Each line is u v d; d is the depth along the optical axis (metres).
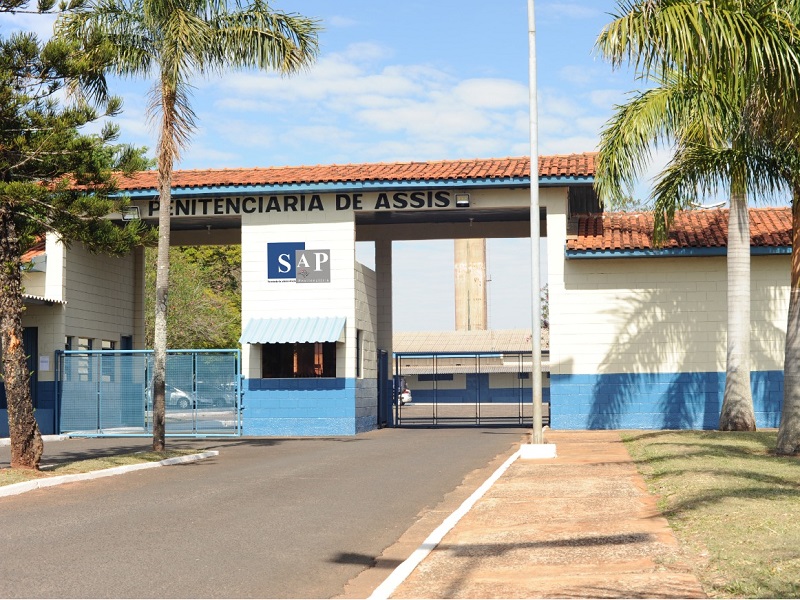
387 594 7.64
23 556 9.62
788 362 17.77
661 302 28.38
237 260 71.75
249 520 12.06
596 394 28.44
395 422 34.81
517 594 7.60
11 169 17.44
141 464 18.88
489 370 72.56
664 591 7.41
